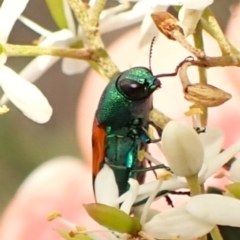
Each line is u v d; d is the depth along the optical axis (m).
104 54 0.08
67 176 0.11
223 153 0.07
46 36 0.09
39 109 0.08
